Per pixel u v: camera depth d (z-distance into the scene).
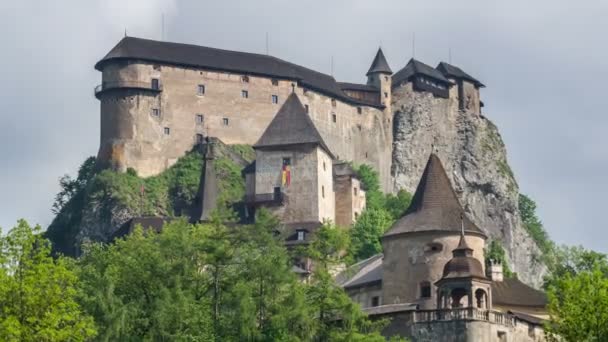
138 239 160.50
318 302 135.62
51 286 112.69
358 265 164.00
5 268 112.56
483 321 137.62
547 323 130.38
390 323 140.75
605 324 123.25
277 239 151.00
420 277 149.88
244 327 131.62
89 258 154.00
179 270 138.50
